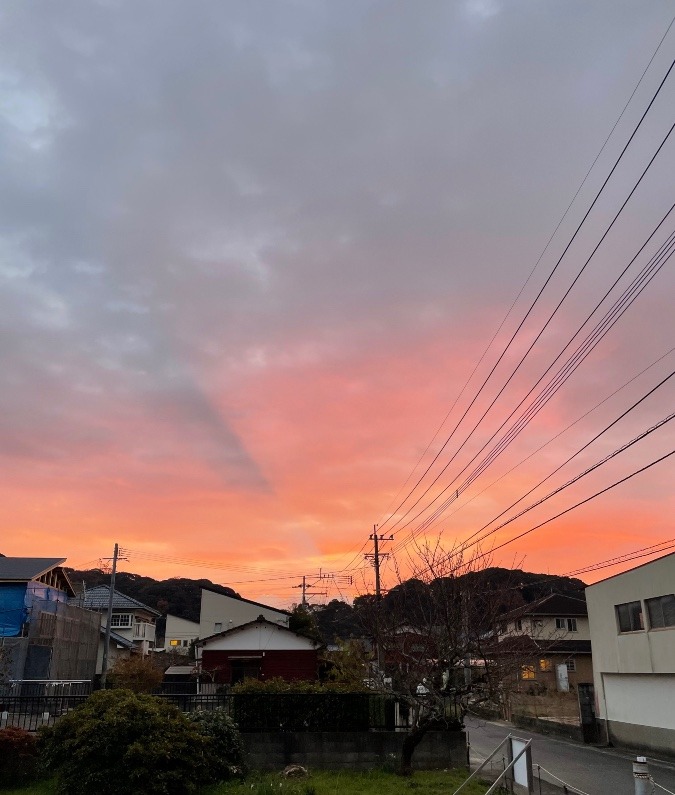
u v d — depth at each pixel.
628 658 22.81
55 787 11.55
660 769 18.25
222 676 32.78
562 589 46.25
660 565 21.23
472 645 13.27
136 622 53.56
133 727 11.21
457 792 11.48
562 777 16.53
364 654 22.75
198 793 11.55
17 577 28.81
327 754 14.67
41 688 24.31
